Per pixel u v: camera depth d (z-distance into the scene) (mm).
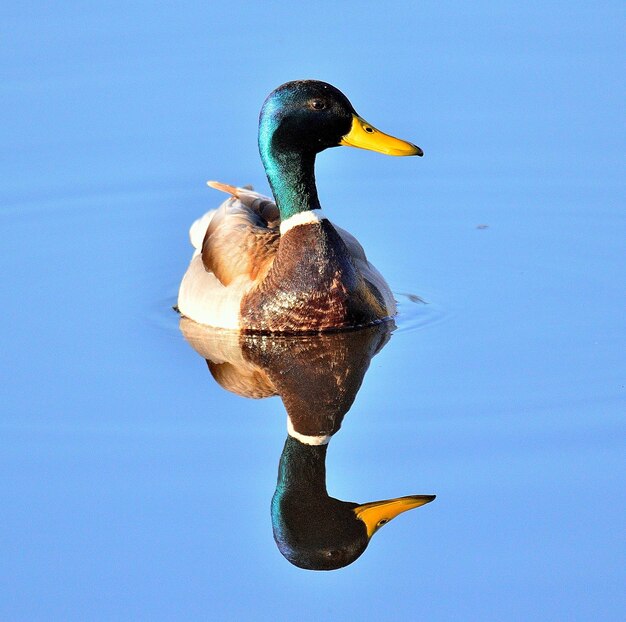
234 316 14750
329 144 14609
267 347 14461
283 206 14766
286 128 14484
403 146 14469
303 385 13625
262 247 14906
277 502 12070
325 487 12242
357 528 11664
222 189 16250
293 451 12633
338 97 14508
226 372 13898
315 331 14609
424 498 11867
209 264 15148
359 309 14609
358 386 13555
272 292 14547
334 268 14492
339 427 12883
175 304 15820
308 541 11609
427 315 15078
